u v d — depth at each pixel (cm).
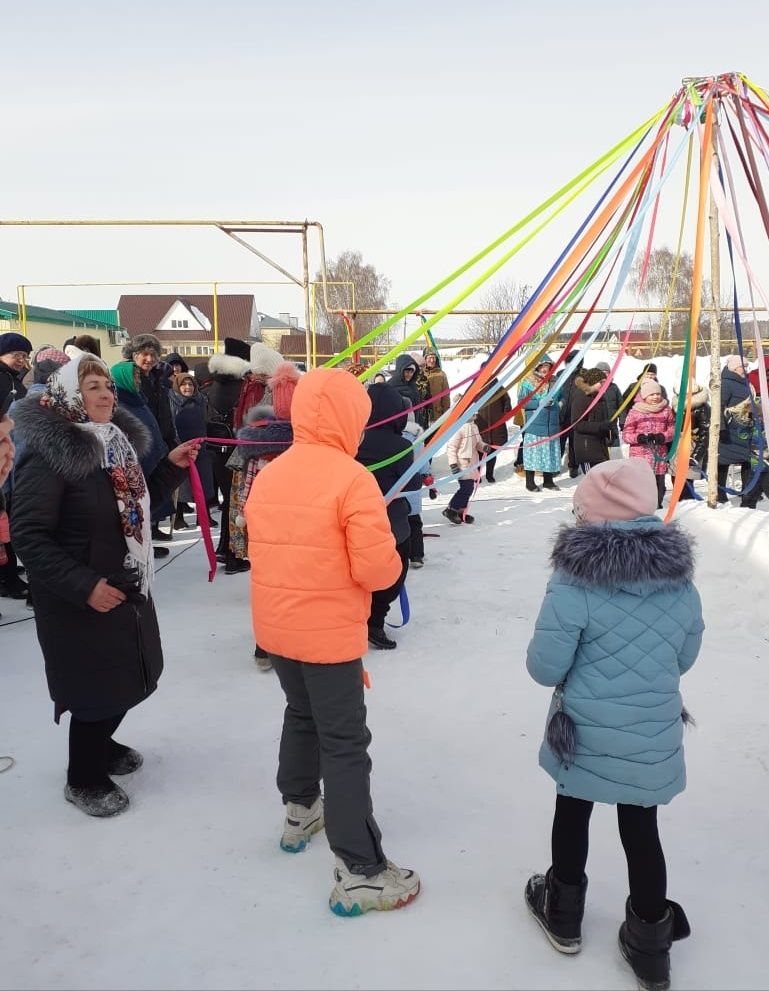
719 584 466
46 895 238
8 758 320
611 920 226
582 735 202
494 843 262
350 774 229
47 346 543
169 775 306
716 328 551
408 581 565
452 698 372
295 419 236
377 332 345
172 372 741
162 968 208
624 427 805
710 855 254
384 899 228
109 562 268
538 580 559
